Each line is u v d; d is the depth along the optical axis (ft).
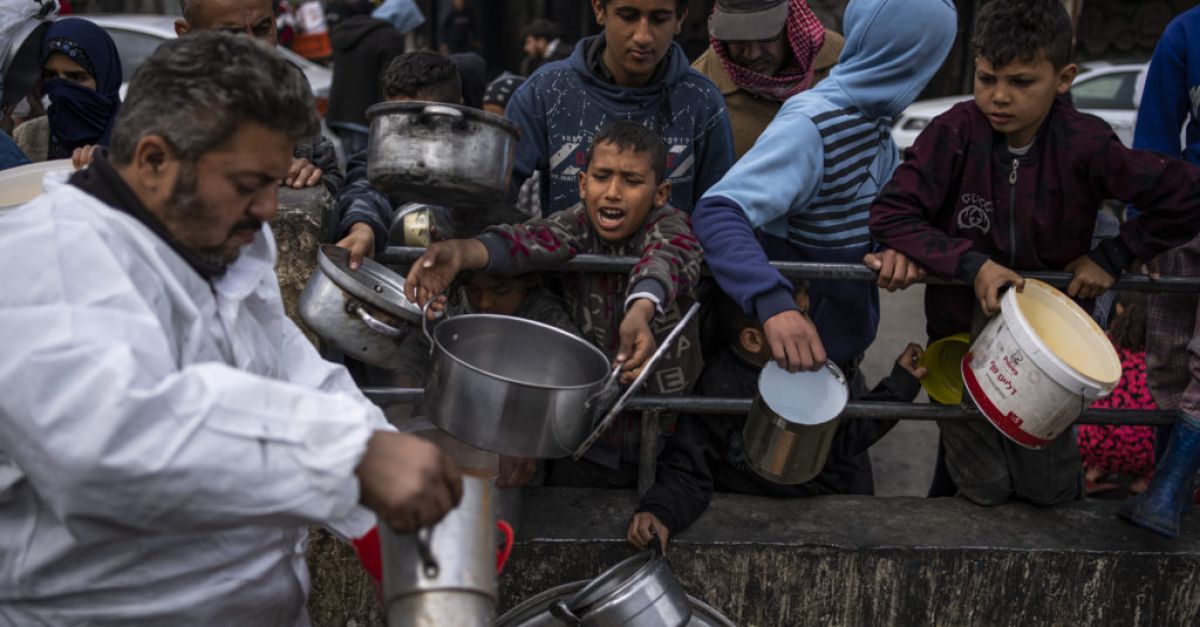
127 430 4.05
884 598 8.52
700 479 8.68
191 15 8.72
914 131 33.27
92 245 4.35
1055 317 7.98
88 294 4.27
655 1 8.46
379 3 37.19
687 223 8.04
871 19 8.36
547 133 9.23
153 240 4.62
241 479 4.19
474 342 7.28
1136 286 8.54
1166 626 8.65
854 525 8.64
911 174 8.17
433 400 6.83
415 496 4.29
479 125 6.67
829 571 8.42
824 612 8.54
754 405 7.95
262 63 4.52
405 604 4.80
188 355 4.76
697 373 8.29
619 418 8.48
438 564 4.78
